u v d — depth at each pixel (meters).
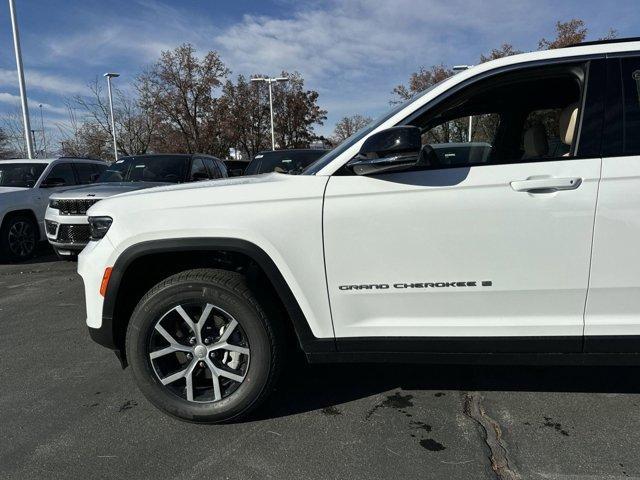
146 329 2.69
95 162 10.46
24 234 8.46
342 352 2.63
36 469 2.46
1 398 3.23
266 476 2.35
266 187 2.58
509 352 2.51
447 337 2.53
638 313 2.43
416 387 3.19
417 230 2.45
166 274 2.88
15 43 16.19
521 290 2.44
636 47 2.47
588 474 2.29
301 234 2.53
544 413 2.83
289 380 3.34
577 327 2.45
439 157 2.94
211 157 9.50
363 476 2.33
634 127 2.40
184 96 29.33
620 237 2.36
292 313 2.61
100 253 2.70
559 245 2.38
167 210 2.62
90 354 3.97
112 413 2.99
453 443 2.56
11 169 9.14
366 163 2.38
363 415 2.87
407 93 26.00
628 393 3.02
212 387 2.85
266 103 35.94
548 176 2.37
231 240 2.56
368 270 2.52
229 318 2.67
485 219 2.41
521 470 2.34
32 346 4.19
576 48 2.52
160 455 2.54
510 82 2.60
